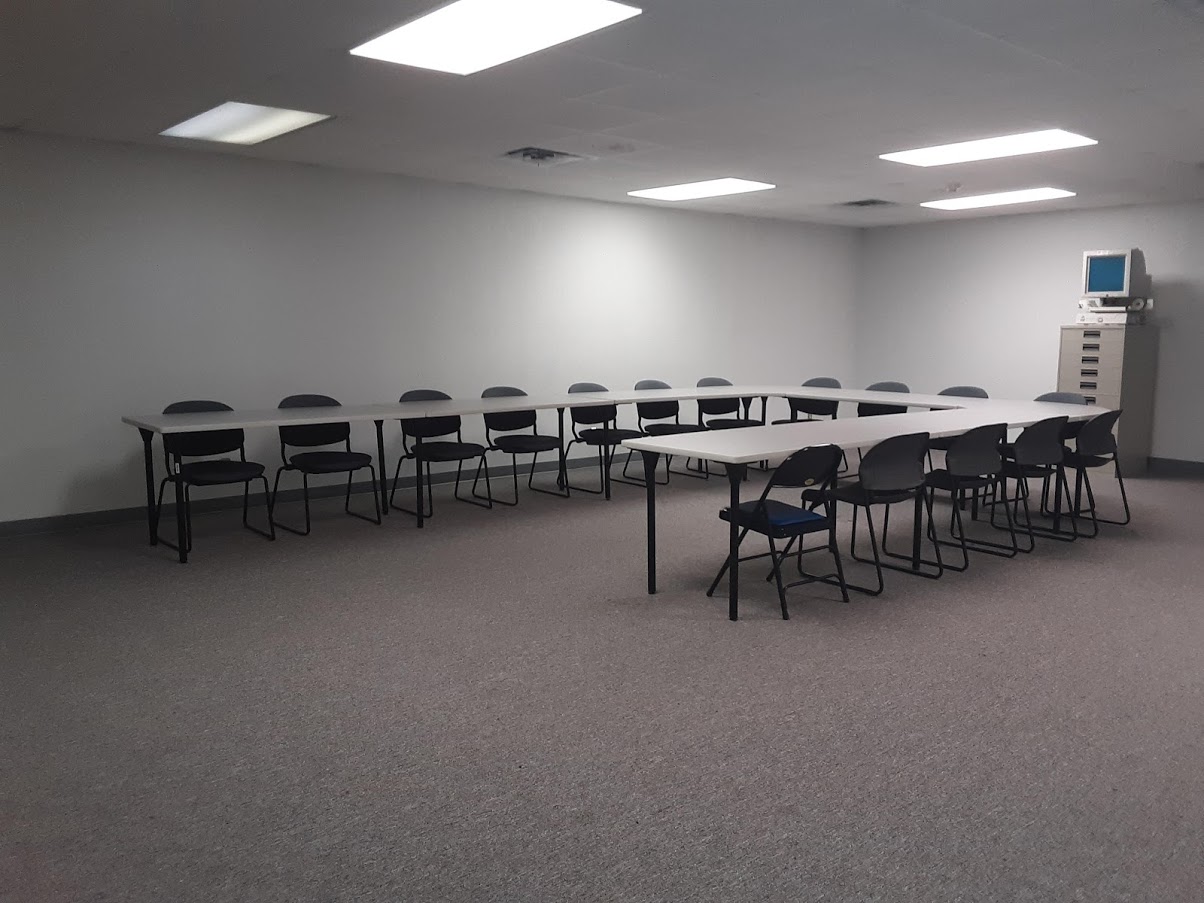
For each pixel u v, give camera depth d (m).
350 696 3.28
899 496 4.64
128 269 5.93
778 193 7.92
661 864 2.26
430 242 7.31
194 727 3.03
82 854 2.31
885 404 7.24
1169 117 4.96
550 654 3.69
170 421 5.18
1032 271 9.32
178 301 6.15
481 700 3.24
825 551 5.36
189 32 3.55
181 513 5.04
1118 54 3.84
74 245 5.71
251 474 5.39
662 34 3.58
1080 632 3.96
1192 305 8.22
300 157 6.30
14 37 3.59
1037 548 5.48
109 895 2.14
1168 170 6.64
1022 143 5.69
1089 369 8.23
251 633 3.92
